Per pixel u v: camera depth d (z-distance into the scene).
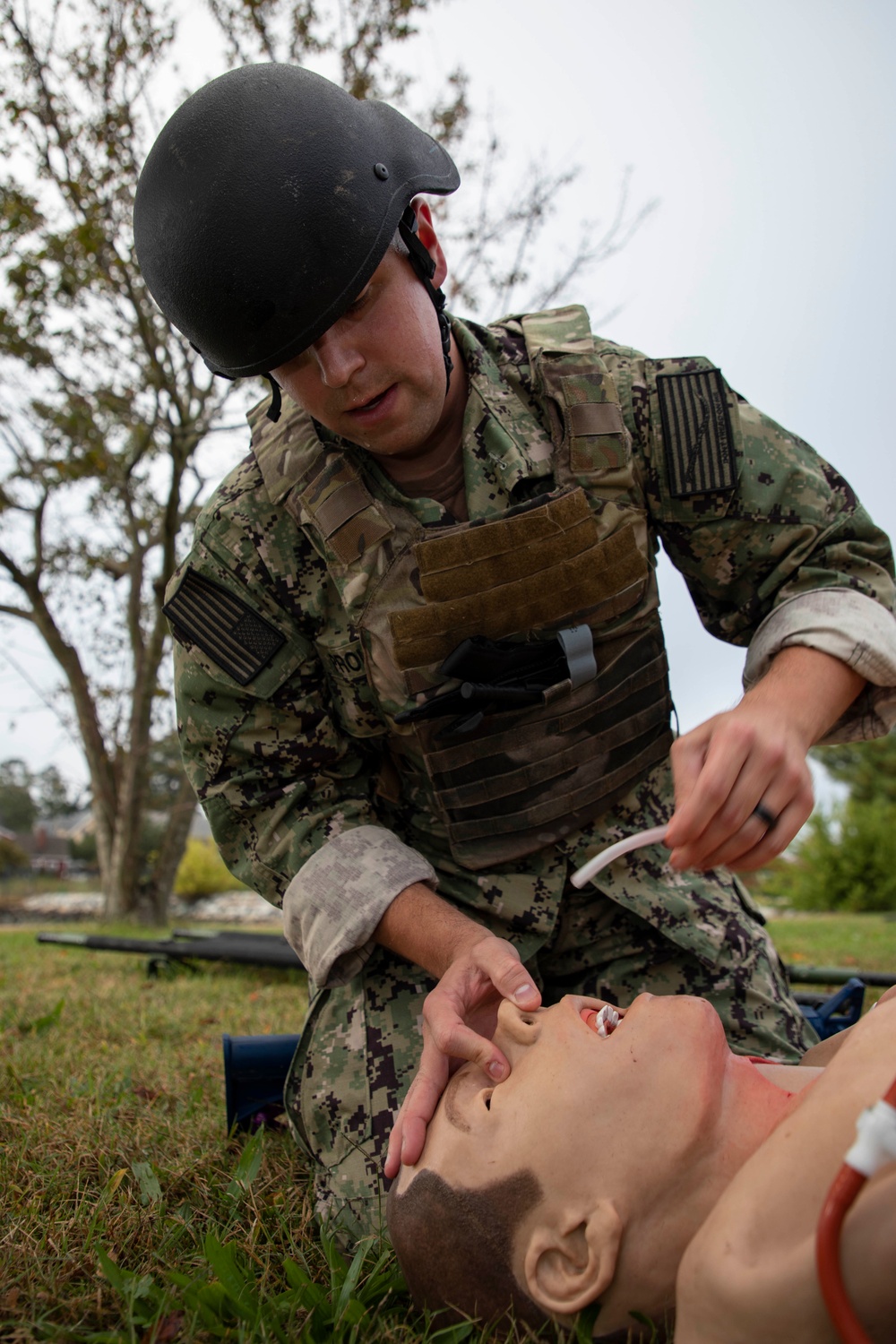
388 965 1.89
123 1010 3.53
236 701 1.91
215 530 1.89
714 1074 1.13
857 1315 0.87
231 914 15.27
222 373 1.75
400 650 1.78
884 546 1.79
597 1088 1.13
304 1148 1.78
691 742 1.35
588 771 1.84
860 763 21.41
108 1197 1.55
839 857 14.63
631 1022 1.17
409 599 1.77
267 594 1.88
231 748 1.92
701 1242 0.97
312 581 1.86
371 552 1.77
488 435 1.79
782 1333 0.90
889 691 1.63
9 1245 1.39
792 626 1.60
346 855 1.80
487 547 1.72
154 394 9.34
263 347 1.58
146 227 1.62
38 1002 3.68
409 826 2.04
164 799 12.72
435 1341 1.17
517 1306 1.13
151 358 9.03
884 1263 0.86
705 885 1.95
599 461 1.75
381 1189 1.63
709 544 1.80
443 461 1.84
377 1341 1.18
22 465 11.23
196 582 1.92
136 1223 1.47
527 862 1.90
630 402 1.81
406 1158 1.28
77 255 8.62
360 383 1.60
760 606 1.81
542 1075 1.17
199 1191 1.64
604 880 1.89
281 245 1.51
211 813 1.94
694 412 1.79
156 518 11.51
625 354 1.88
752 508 1.76
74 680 11.76
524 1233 1.12
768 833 1.33
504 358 1.87
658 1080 1.12
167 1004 3.70
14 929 9.68
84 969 4.95
